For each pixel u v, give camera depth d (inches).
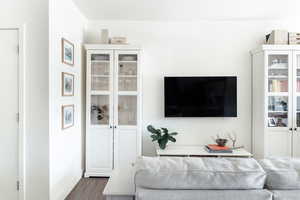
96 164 140.6
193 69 152.3
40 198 95.6
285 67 136.5
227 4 125.6
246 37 151.3
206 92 149.1
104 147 140.3
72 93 122.3
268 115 137.4
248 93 151.8
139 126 140.3
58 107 104.4
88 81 139.2
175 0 120.7
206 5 127.0
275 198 45.3
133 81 142.8
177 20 151.1
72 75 122.3
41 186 95.6
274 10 134.4
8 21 95.1
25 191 96.2
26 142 95.7
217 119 153.3
